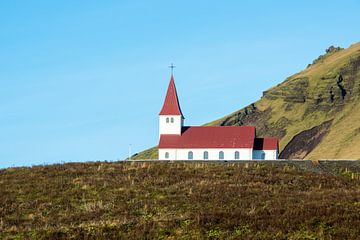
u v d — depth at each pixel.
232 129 178.38
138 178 88.94
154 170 94.94
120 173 93.38
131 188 82.44
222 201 73.38
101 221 66.44
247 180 87.25
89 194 80.56
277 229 61.06
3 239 61.03
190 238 59.59
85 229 62.97
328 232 60.38
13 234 62.88
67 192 81.88
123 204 74.12
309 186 85.00
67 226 65.56
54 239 60.50
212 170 94.88
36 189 84.06
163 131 180.25
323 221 63.09
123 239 59.75
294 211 66.38
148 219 66.69
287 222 62.84
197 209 70.44
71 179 89.94
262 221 63.41
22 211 74.25
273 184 85.88
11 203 77.94
